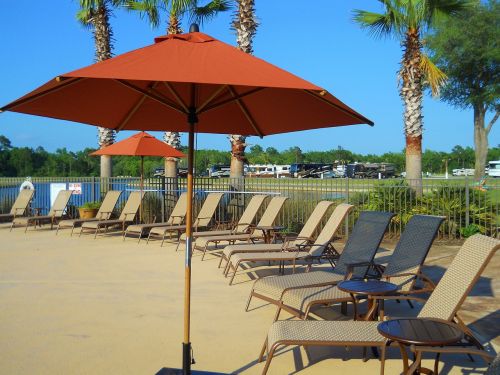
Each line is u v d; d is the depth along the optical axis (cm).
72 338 546
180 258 1028
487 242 420
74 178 1873
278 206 1088
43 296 726
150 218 1614
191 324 592
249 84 319
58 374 449
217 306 666
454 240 1147
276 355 492
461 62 2817
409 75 1322
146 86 476
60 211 1562
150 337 548
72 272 895
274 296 570
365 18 1320
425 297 686
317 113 479
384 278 590
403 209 1245
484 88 2836
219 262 969
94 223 1352
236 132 588
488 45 2733
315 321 444
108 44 1788
